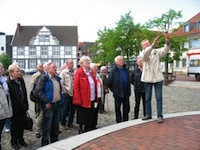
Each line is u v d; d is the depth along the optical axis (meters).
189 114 7.98
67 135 7.27
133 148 5.00
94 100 6.72
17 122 6.12
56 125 6.21
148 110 7.16
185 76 41.53
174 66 52.91
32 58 68.06
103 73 10.21
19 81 6.18
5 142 6.71
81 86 6.52
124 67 7.67
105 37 37.22
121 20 29.64
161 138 5.56
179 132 5.98
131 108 11.80
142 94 8.15
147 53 6.50
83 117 6.66
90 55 62.59
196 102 13.39
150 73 6.72
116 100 7.48
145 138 5.59
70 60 8.06
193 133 5.90
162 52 6.77
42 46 68.12
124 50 30.11
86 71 6.67
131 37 29.31
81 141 5.43
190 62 30.53
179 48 25.36
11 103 6.00
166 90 20.41
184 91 19.56
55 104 6.01
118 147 5.07
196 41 48.94
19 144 6.32
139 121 7.03
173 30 25.61
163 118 7.39
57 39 68.38
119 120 7.54
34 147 6.25
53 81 6.10
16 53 67.94
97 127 8.01
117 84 7.39
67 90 7.82
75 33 70.56
